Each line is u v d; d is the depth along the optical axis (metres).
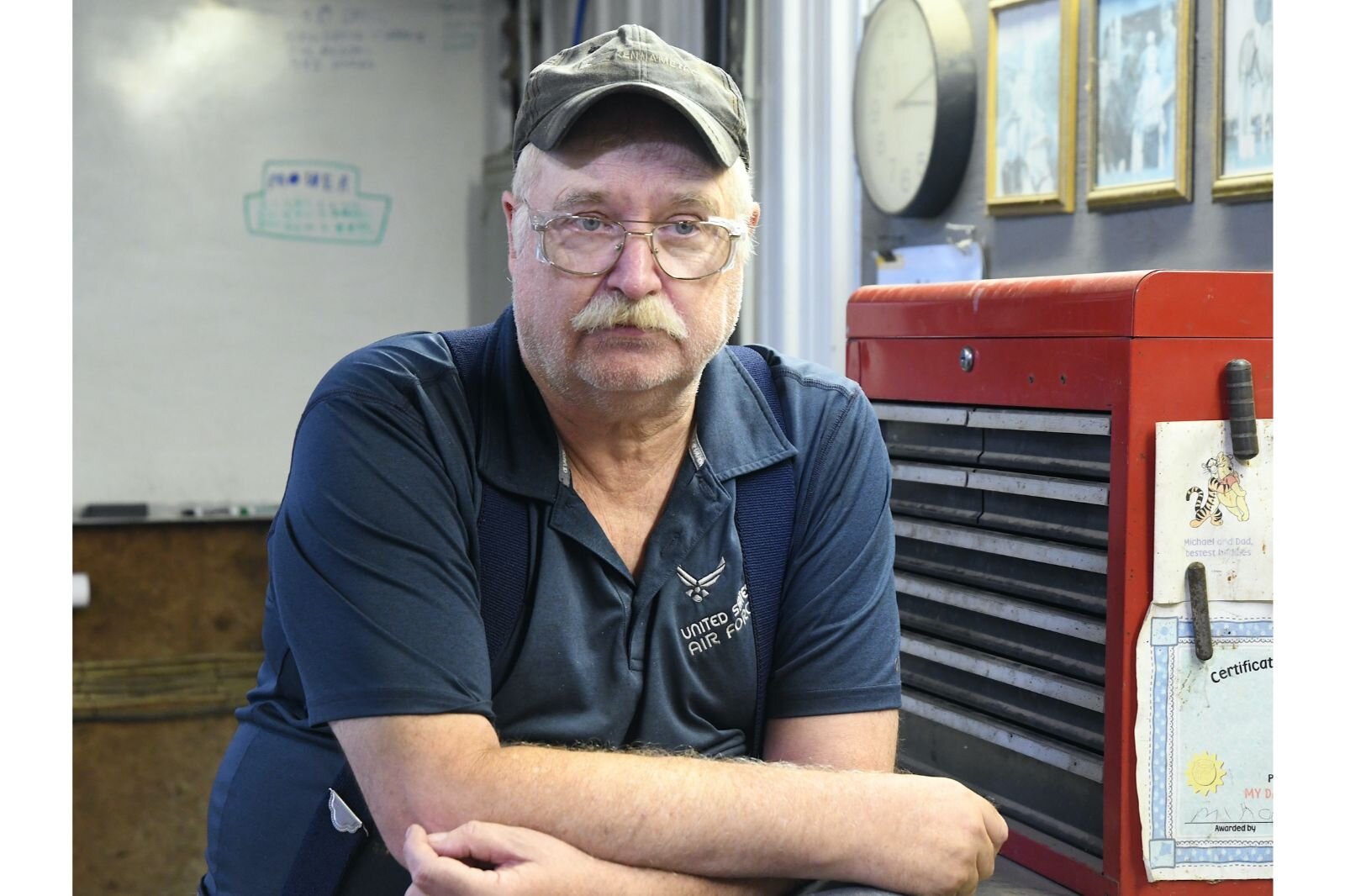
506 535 1.03
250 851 1.09
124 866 3.24
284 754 1.09
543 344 0.99
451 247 3.61
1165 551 0.99
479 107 3.60
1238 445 0.99
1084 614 1.06
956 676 1.22
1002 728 1.15
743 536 1.11
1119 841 1.00
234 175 3.42
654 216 0.97
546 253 0.98
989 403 1.15
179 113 3.37
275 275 3.47
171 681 3.25
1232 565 1.00
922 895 0.94
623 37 1.01
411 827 0.91
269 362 3.48
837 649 1.10
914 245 1.97
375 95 3.53
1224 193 1.36
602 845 0.90
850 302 1.36
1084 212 1.60
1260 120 1.31
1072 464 1.06
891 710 1.11
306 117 3.47
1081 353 1.03
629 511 1.08
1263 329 1.00
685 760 0.94
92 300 3.34
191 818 3.28
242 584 3.31
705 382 1.13
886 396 1.30
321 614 0.96
